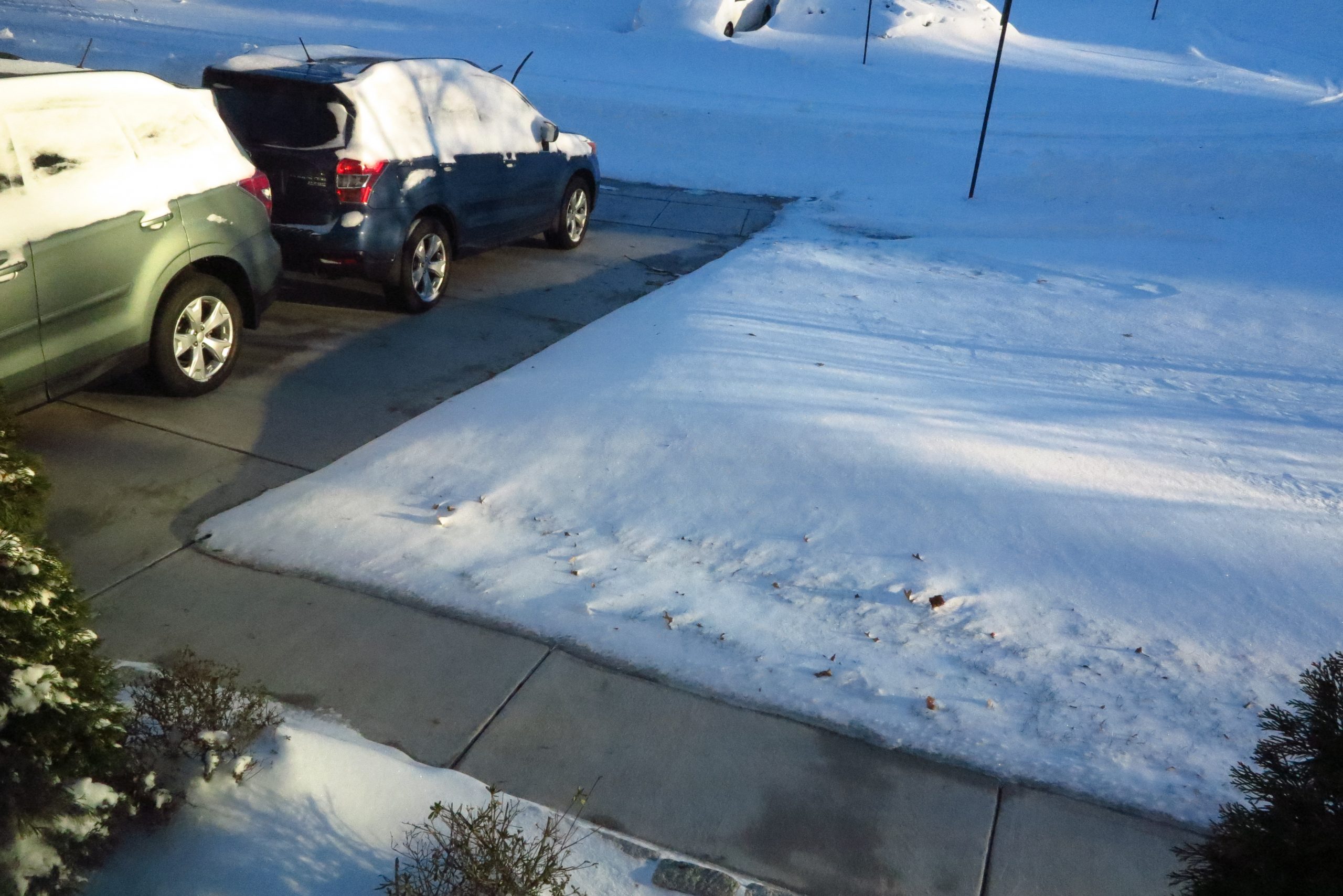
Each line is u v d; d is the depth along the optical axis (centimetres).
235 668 397
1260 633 448
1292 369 806
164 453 563
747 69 2422
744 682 407
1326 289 1050
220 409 622
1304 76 3456
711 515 525
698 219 1238
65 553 467
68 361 523
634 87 2078
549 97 1786
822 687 406
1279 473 603
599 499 536
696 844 330
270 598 444
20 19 2145
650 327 794
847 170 1573
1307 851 227
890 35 3053
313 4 2709
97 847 293
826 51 2872
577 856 317
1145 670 422
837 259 1066
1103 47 3766
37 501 313
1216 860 245
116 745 292
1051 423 656
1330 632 450
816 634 439
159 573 457
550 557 484
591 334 782
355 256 752
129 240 547
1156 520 536
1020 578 482
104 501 512
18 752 263
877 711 395
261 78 738
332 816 322
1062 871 327
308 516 507
